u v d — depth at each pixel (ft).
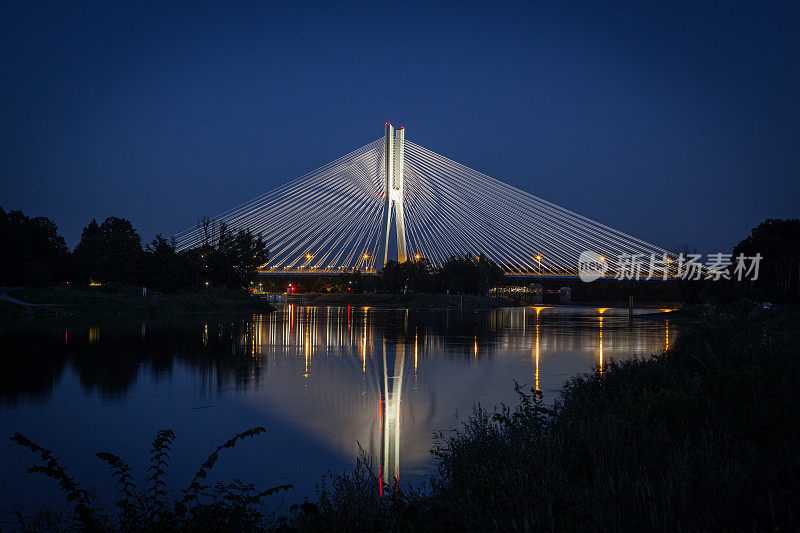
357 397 64.39
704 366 51.98
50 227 262.06
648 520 22.11
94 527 24.84
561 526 21.52
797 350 60.03
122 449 44.88
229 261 325.21
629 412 37.14
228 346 113.29
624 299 551.59
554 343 127.44
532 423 36.65
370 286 503.20
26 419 53.47
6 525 30.48
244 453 43.91
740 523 21.21
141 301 228.02
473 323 206.90
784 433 31.78
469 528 22.50
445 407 59.36
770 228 286.25
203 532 23.86
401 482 37.29
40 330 139.23
